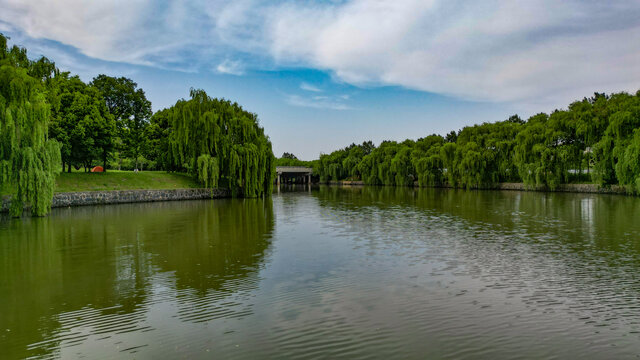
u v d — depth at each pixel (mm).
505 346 11031
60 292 16078
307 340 11438
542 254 22562
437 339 11484
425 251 23625
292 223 36469
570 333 11891
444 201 61281
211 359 10344
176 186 66375
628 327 12312
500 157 92188
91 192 53938
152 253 23250
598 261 20797
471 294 15539
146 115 79938
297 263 20734
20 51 38344
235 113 71250
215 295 15570
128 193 58000
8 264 20703
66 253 23297
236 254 22969
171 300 15016
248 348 10953
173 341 11438
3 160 33656
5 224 34844
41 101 35188
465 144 103500
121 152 77000
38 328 12445
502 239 27391
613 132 60531
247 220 38781
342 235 29609
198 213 44812
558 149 74938
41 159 36438
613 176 65438
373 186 128875
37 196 36062
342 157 160625
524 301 14695
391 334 11820
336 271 19094
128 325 12625
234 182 68312
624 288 16203
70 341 11477
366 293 15711
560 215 40312
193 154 65062
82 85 58531
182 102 68625
